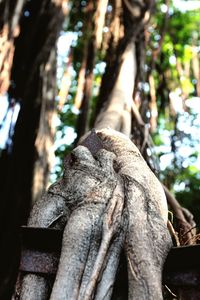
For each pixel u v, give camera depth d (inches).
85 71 281.0
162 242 101.7
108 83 256.7
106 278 96.7
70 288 94.4
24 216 327.3
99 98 263.0
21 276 107.0
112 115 220.7
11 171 331.3
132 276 95.3
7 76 243.6
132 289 93.8
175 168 274.4
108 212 103.7
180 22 378.6
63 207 112.7
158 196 113.5
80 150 121.4
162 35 289.1
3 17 255.0
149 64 283.0
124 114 227.6
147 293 91.9
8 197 332.8
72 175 116.2
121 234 102.2
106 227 101.0
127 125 222.2
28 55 318.0
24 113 317.1
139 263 96.0
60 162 401.7
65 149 408.8
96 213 104.9
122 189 110.8
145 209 106.9
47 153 294.0
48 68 298.5
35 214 114.0
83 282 95.8
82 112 275.1
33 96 307.1
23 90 321.7
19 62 327.6
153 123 265.4
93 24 287.6
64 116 411.2
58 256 105.0
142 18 275.4
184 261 99.7
